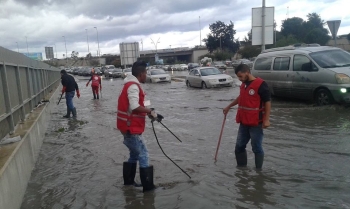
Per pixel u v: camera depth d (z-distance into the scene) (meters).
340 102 9.88
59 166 6.16
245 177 4.95
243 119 5.21
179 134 8.18
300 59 11.41
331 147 6.24
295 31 70.31
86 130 9.45
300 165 5.37
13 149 4.93
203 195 4.38
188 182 4.91
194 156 6.26
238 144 5.45
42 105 11.70
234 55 91.12
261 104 5.12
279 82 12.16
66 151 7.23
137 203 4.29
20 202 4.49
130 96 4.45
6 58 6.84
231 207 3.98
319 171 5.04
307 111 9.95
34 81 11.88
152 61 96.31
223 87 20.48
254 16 15.92
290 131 7.70
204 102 14.10
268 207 3.92
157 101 15.59
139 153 4.66
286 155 5.94
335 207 3.83
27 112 9.05
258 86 5.05
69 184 5.17
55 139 8.50
